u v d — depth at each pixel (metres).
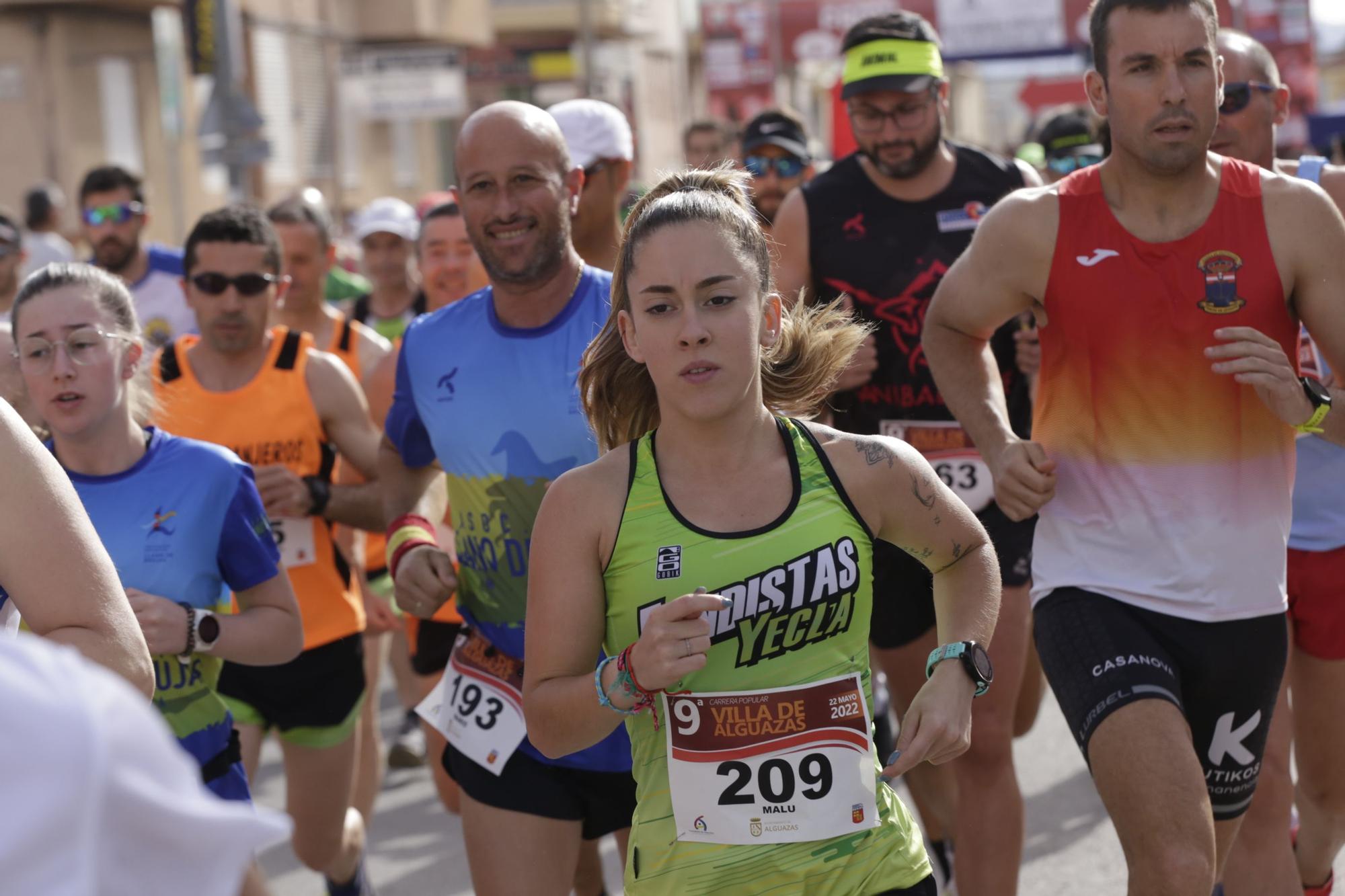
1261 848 12.86
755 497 8.72
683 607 7.99
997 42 102.75
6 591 7.75
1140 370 11.55
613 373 9.76
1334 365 11.61
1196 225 11.46
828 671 8.77
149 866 3.87
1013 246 11.93
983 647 9.30
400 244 29.39
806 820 8.64
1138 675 10.95
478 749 12.08
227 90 45.47
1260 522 11.58
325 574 16.16
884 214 16.36
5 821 3.50
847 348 10.02
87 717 3.59
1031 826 18.73
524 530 12.49
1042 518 12.11
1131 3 11.14
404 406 13.26
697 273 8.37
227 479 12.55
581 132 15.16
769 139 23.52
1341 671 13.66
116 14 71.31
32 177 68.88
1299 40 89.31
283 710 15.81
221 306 16.22
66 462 12.40
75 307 11.97
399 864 19.17
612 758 11.98
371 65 70.69
